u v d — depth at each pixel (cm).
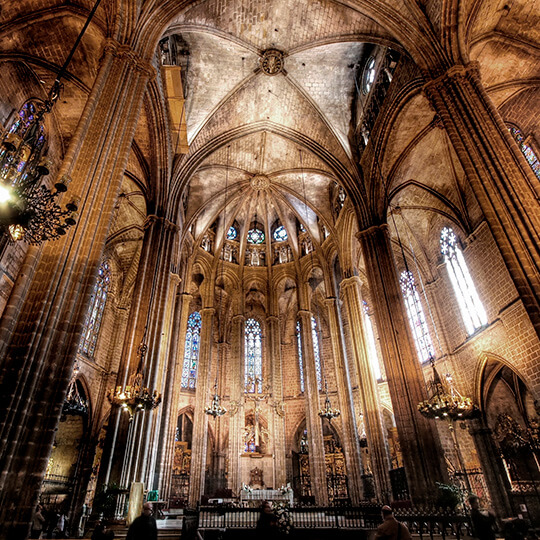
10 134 776
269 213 3619
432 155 2244
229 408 2948
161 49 1908
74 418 2566
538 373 1731
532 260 1023
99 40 1641
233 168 2916
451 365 2369
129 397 1353
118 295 2964
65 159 1032
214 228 3341
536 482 1792
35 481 735
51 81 1894
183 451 3045
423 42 1562
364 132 2386
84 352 2484
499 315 1970
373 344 3167
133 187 2414
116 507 1320
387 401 2866
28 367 794
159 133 2008
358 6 1741
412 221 2717
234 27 2052
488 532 893
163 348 2220
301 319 3078
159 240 1994
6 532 676
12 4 1491
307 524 1284
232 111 2456
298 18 2045
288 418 3228
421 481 1554
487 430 2042
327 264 3059
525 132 1883
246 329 3534
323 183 3075
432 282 2638
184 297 2767
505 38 1670
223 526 1252
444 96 1403
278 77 2353
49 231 829
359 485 2297
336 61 2344
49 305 868
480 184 1176
